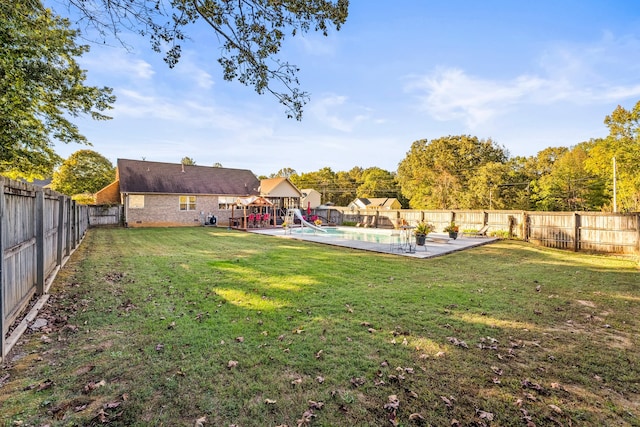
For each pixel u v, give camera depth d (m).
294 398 2.45
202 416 2.22
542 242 13.48
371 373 2.82
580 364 3.09
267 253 9.73
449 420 2.24
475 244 12.27
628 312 4.68
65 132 10.77
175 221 21.75
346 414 2.28
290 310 4.46
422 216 18.53
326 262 8.30
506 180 33.28
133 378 2.67
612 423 2.26
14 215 3.63
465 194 35.16
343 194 63.56
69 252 8.47
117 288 5.46
